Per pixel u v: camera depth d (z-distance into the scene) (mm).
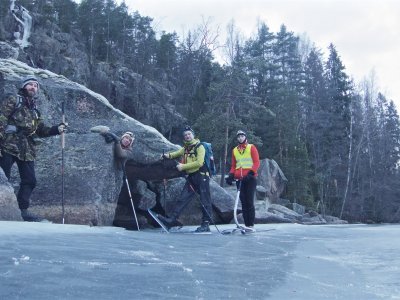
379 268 3508
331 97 64250
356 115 61312
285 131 45688
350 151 52500
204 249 4301
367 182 54656
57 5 60781
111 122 10328
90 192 8641
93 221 8484
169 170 10461
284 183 38656
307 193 45125
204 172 8117
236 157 8641
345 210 51344
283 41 70812
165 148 10461
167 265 3020
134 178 10469
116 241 4277
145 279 2480
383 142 61625
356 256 4320
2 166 6676
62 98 10000
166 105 50562
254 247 4859
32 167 7059
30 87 6973
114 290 2174
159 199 10977
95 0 64812
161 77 58656
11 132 6711
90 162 8898
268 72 60438
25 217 6848
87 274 2498
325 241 6086
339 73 66938
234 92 35125
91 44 59812
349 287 2674
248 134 34438
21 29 47406
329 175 51531
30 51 46125
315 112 57375
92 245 3748
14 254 2975
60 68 47469
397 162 61594
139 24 65688
